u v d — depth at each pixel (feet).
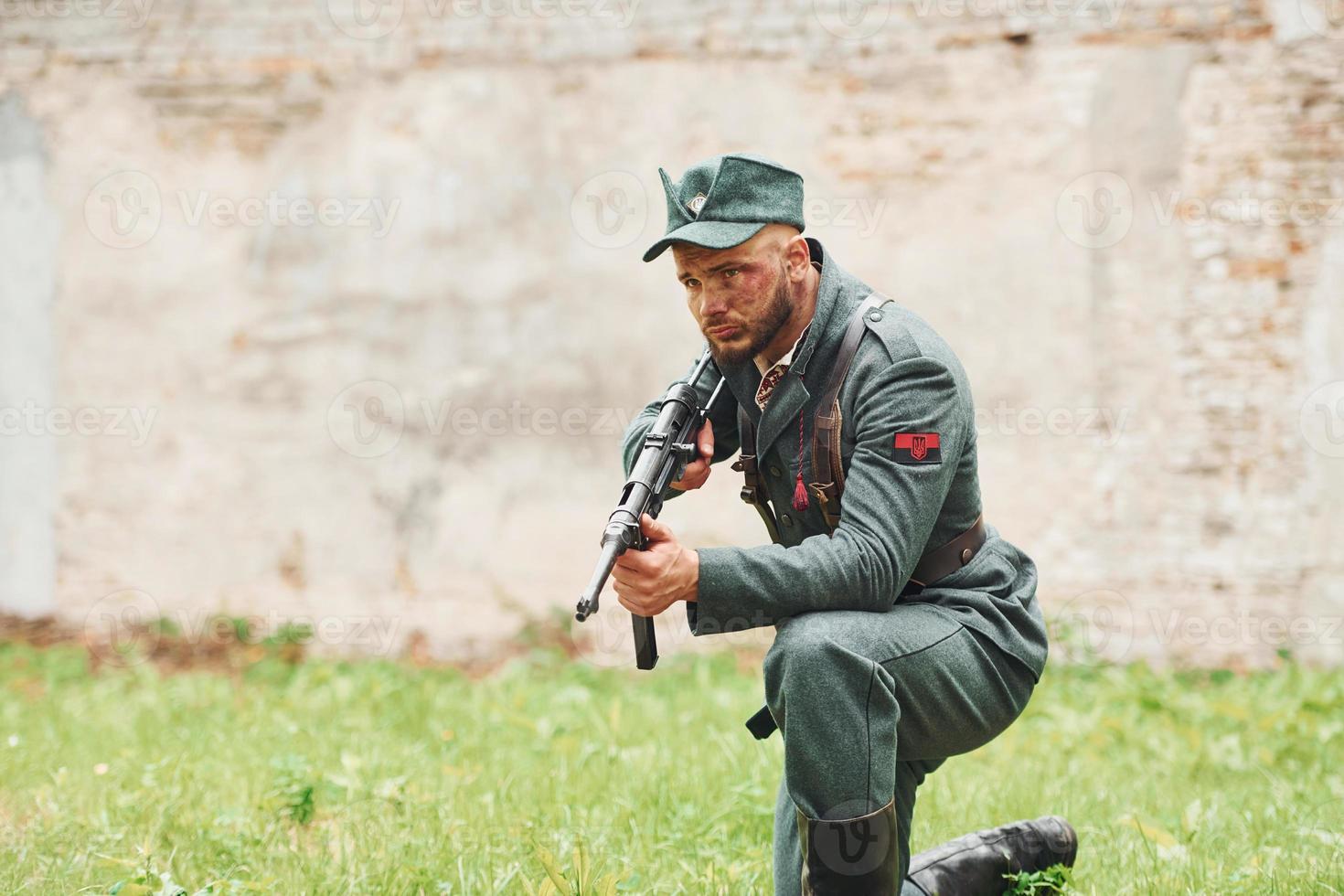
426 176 25.72
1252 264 23.85
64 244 26.22
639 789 12.97
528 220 25.52
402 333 25.73
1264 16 23.75
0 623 26.08
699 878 10.09
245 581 25.86
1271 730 17.39
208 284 26.03
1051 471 24.18
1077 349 24.13
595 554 25.23
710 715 18.03
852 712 7.70
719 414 9.34
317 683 22.44
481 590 25.44
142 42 26.14
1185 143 23.91
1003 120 24.34
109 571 26.03
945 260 24.44
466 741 16.02
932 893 9.27
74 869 10.40
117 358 26.12
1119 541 24.03
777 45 24.94
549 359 25.45
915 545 7.97
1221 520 23.89
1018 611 8.46
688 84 25.13
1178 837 11.55
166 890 9.03
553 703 19.58
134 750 15.60
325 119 25.93
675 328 25.20
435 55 25.71
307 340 25.88
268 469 25.88
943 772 14.23
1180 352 23.98
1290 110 23.73
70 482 26.14
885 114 24.64
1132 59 24.00
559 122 25.45
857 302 8.51
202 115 26.07
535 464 25.45
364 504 25.72
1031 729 17.42
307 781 12.62
